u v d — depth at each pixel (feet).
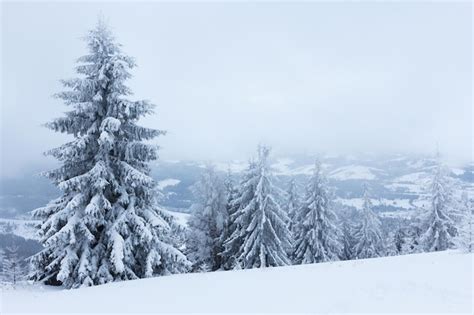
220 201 125.49
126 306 39.17
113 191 65.72
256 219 110.22
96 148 65.41
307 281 47.91
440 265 55.06
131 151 65.41
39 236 61.05
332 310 33.09
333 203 142.41
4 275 142.51
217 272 61.67
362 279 47.16
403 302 34.47
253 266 109.91
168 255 65.72
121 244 59.16
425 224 145.28
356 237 163.84
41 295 48.11
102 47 66.44
